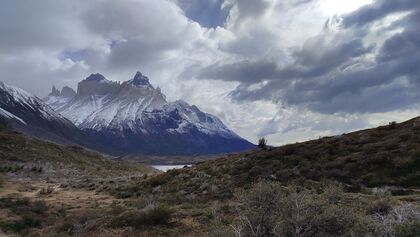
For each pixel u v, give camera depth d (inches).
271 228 361.4
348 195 768.3
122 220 735.1
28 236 776.3
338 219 347.9
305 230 342.6
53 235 741.3
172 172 1473.9
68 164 3011.8
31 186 1769.2
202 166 1467.8
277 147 1392.7
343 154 1164.5
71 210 1074.7
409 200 716.7
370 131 1328.7
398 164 990.4
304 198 368.5
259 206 370.0
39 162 2731.3
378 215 501.4
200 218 709.9
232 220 623.2
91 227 743.7
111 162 3961.6
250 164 1258.6
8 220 925.8
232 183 1135.6
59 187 1776.6
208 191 1121.4
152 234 643.5
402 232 334.6
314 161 1160.2
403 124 1314.0
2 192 1533.0
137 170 3747.5
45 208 1074.1
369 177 977.5
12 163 2610.7
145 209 756.6
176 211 796.0
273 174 1135.6
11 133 3595.0
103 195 1425.9
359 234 343.0
